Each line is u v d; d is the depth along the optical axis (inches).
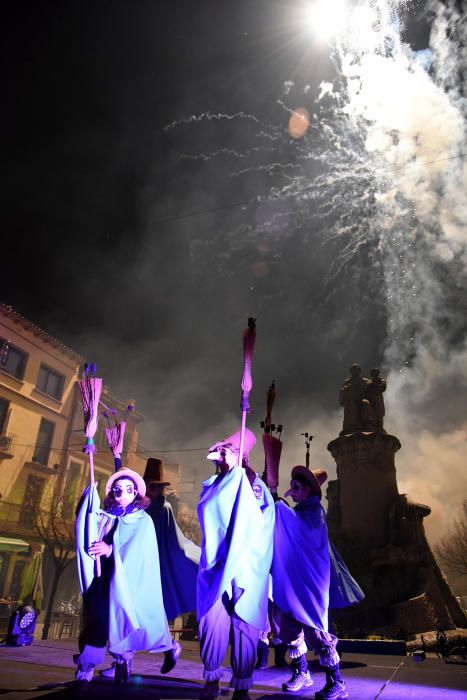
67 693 152.6
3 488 1152.2
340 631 445.1
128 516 179.3
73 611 1087.0
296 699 162.6
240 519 152.4
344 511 535.5
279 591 170.6
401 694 173.6
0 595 1087.0
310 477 191.9
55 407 1317.7
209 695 144.1
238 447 172.7
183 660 246.2
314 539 173.9
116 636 155.2
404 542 496.1
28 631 272.2
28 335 1266.0
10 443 1179.3
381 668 240.2
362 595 225.6
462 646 311.0
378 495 526.9
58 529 1107.9
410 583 480.4
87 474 1360.7
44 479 1249.4
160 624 170.1
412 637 406.9
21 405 1227.2
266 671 222.1
